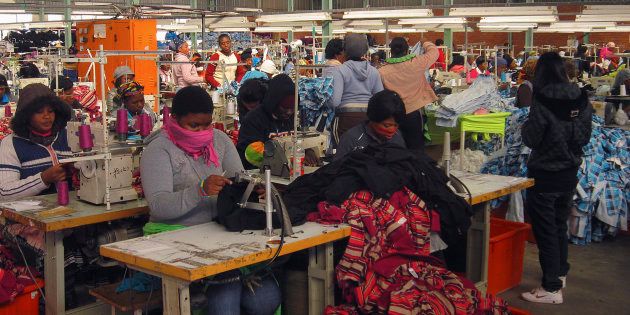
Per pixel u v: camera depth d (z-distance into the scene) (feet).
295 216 9.34
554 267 13.28
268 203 8.78
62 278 10.46
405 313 8.61
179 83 29.89
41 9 68.59
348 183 9.79
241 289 9.29
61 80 20.86
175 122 9.66
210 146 9.91
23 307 10.57
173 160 9.64
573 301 13.58
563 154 12.62
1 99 25.03
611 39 69.00
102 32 36.17
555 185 12.85
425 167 10.41
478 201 11.44
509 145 19.04
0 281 10.17
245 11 37.55
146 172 9.56
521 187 12.59
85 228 11.16
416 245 9.85
